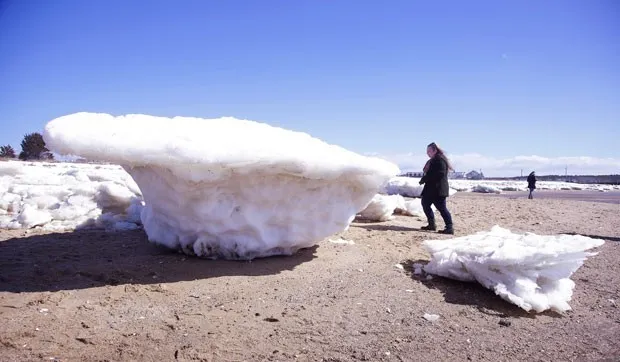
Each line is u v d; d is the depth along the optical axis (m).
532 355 3.49
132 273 4.85
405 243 7.36
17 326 3.41
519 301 4.36
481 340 3.71
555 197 25.23
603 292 5.18
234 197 5.13
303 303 4.27
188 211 5.15
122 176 12.30
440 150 8.75
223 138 4.71
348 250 6.50
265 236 5.43
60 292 4.20
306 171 4.98
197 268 5.11
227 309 4.01
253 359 3.12
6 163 11.91
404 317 4.08
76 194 9.09
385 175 5.84
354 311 4.14
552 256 4.62
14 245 6.14
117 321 3.63
